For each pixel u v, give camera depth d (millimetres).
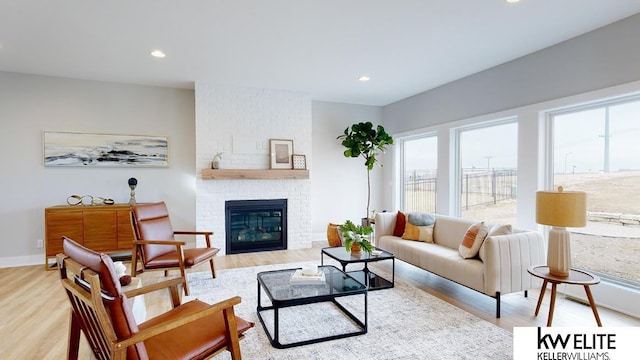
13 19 2781
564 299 3109
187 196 5051
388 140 5527
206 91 4766
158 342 1571
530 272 2607
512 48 3482
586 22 2893
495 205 4234
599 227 3154
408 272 3988
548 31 3072
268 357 2111
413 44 3379
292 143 5230
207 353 1582
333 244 5336
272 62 3902
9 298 3131
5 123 4230
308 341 2293
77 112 4516
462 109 4555
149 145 4852
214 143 4816
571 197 2408
